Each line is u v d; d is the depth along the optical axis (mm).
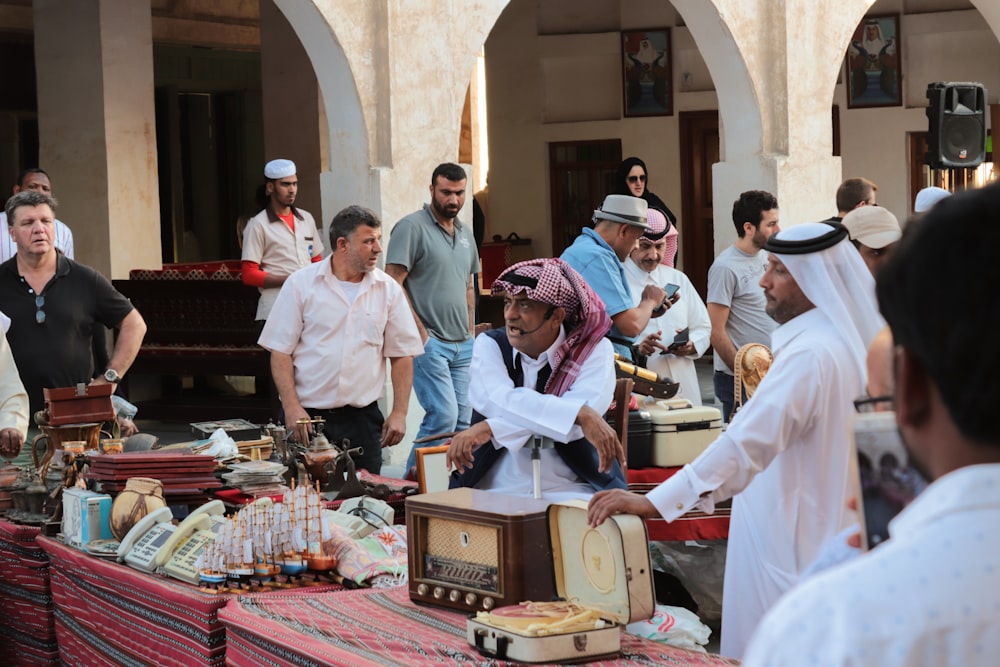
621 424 4895
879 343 2619
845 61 16953
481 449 4094
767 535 3508
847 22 11742
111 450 4770
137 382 11719
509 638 2887
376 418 6082
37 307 6000
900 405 1221
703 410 5270
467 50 9797
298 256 9938
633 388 5445
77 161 12516
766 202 6875
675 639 3326
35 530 4715
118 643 4105
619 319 5707
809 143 11586
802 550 3443
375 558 3846
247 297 10820
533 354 3992
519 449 3957
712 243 17406
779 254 3451
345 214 5898
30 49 18031
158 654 3857
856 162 17062
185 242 20391
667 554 5465
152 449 4902
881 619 1099
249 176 20562
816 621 1120
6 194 18406
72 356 6059
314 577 3871
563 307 3941
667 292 6836
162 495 4387
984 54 16672
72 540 4438
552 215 17906
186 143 20359
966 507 1131
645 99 17359
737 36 11195
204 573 3756
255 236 9820
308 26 9281
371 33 9359
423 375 7930
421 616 3328
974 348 1128
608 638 2926
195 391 12211
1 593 4902
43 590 4703
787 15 11352
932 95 11016
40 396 6020
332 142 9562
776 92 11430
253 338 10883
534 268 3941
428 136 9602
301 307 5918
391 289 6055
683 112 17266
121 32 12414
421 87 9547
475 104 21266
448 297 7914
